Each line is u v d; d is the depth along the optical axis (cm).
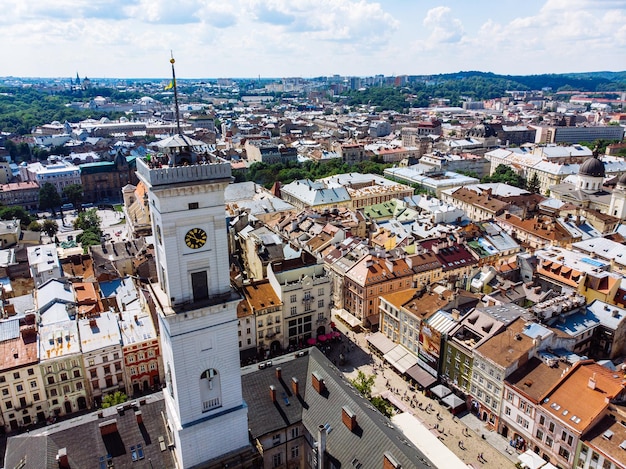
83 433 7562
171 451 7319
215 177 5516
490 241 18488
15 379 10812
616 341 12450
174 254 5622
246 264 17150
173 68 5644
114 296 14975
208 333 6056
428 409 11450
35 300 14325
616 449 8538
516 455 10081
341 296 16000
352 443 7619
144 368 12150
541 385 10056
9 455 7600
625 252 16962
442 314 12412
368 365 13188
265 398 8556
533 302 13912
